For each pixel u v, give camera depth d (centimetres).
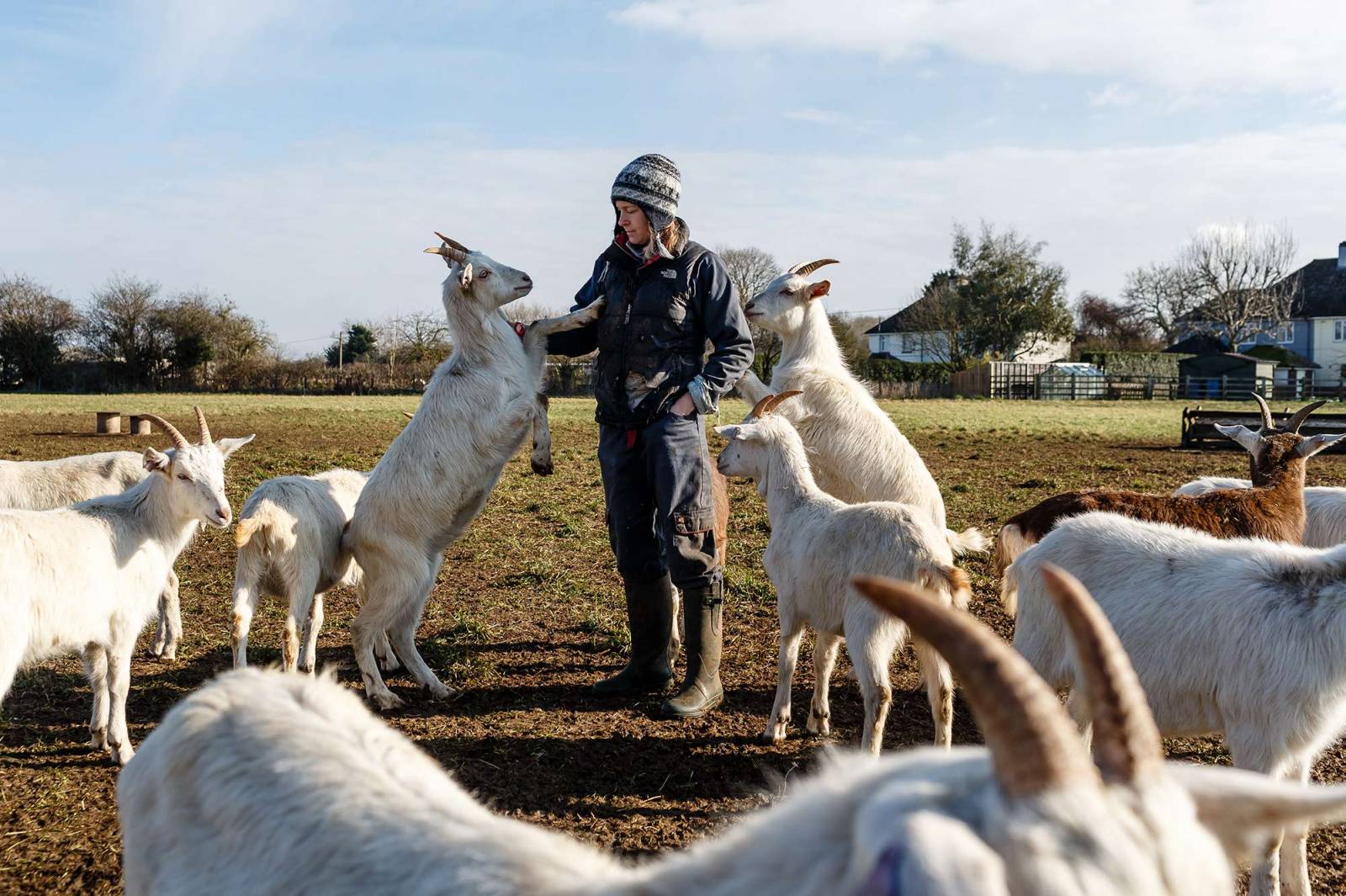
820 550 548
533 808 482
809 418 751
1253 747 386
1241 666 387
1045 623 461
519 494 1495
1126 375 5931
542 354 705
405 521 637
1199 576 411
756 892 135
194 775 231
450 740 565
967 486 1515
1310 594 382
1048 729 118
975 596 877
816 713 579
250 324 6222
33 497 824
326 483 682
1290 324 7275
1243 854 145
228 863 213
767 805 483
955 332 6550
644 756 546
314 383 5738
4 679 488
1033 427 2867
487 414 657
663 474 601
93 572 529
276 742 227
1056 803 116
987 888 109
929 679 521
